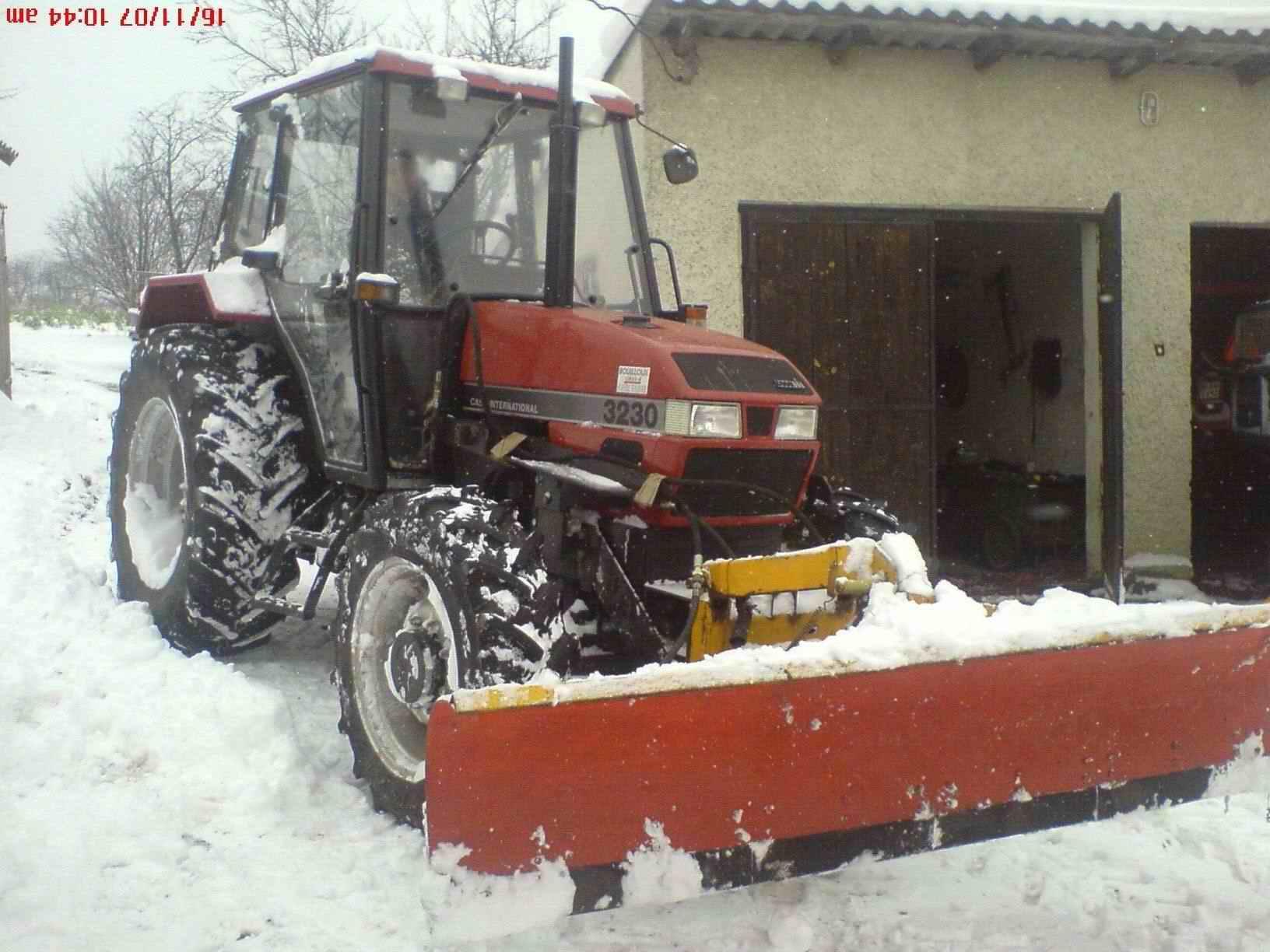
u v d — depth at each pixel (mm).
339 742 3848
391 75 3955
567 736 2348
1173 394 7855
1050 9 6898
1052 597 2959
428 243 4004
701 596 3105
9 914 2715
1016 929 2895
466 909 2270
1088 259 7887
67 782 3498
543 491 3371
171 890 2914
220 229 5109
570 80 3781
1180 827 3574
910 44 7086
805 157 7090
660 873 2422
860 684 2580
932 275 7301
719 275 6973
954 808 2684
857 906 2990
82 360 16172
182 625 4477
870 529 4023
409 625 3340
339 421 4141
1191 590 7691
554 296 3852
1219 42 7168
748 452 3508
